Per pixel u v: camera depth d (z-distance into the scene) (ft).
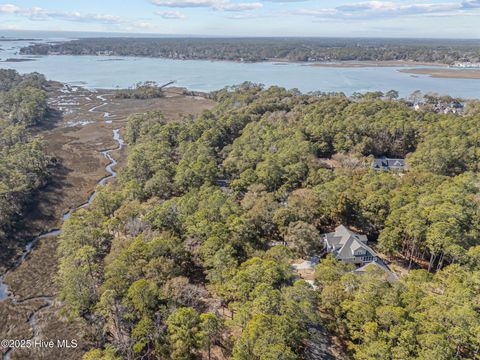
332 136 338.13
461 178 240.73
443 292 146.51
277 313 122.31
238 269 149.28
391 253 194.90
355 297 131.64
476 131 313.12
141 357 128.26
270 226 197.77
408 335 111.24
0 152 303.89
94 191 287.28
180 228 190.90
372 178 241.96
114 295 139.23
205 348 123.24
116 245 176.65
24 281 182.91
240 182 255.70
